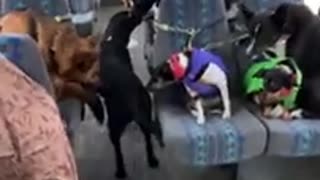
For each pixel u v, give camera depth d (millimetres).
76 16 2865
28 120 1133
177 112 2303
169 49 2457
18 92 1159
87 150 2877
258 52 2488
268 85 2260
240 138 2111
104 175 2688
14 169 1091
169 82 2361
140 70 2941
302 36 2420
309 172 2693
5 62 1192
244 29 2617
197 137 2094
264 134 2135
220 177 2660
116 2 4027
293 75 2279
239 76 2432
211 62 2264
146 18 2805
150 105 2490
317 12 2709
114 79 2508
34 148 1111
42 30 2357
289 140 2137
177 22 2434
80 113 2389
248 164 2727
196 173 2686
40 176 1097
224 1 2574
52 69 2324
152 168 2746
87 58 2414
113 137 2633
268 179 2637
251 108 2330
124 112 2529
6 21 2346
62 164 1126
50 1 2508
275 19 2549
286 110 2256
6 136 1092
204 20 2445
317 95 2246
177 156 2127
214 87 2260
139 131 2982
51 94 1491
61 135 1171
